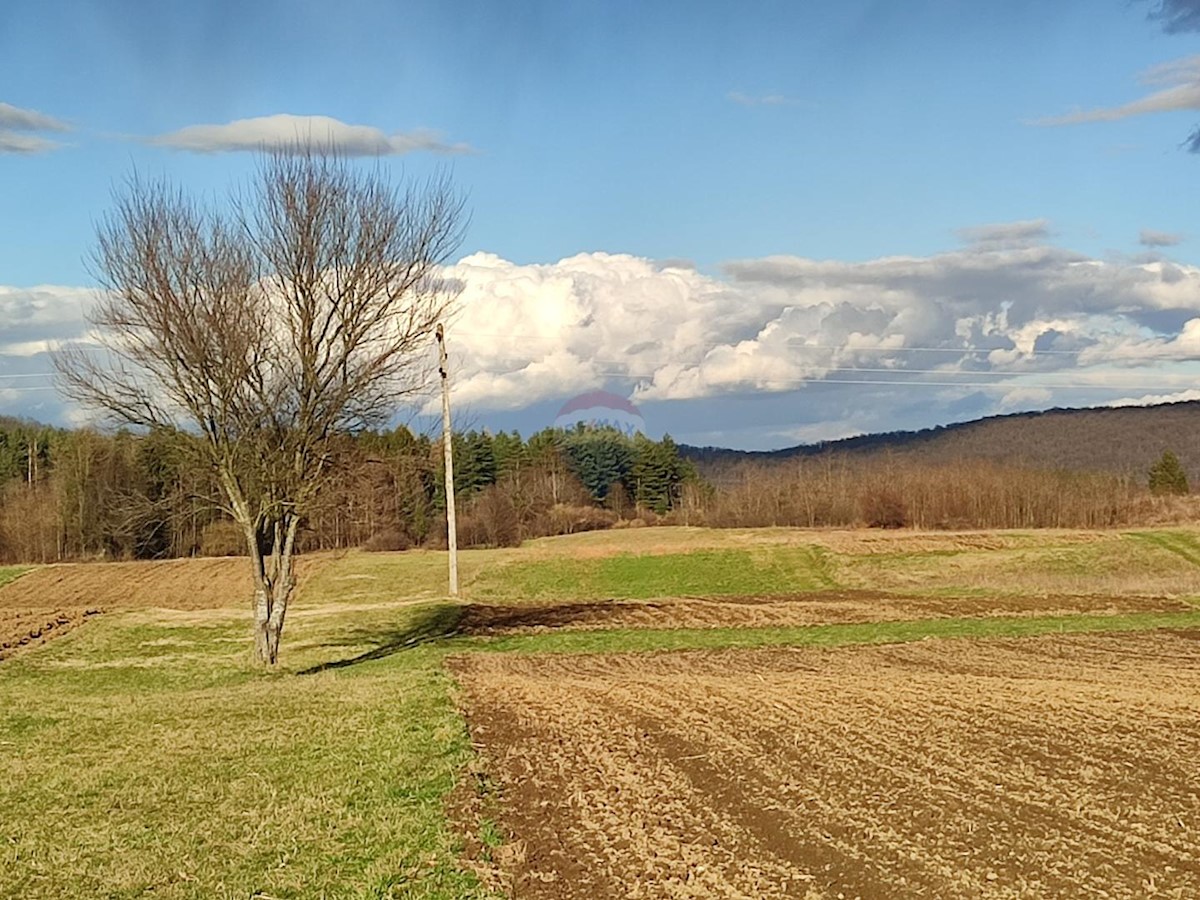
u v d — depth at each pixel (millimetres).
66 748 18578
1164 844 11344
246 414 31875
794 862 10867
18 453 96812
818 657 31594
